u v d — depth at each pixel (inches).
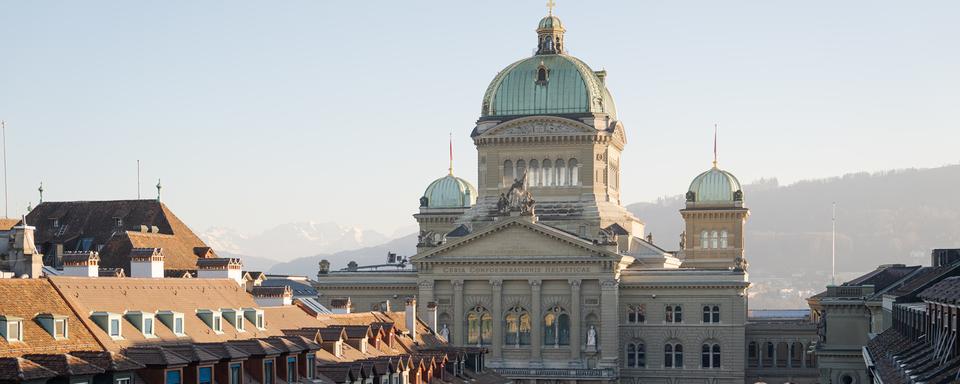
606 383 7440.9
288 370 3181.6
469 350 4881.9
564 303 7628.0
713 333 7598.4
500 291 7687.0
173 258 5625.0
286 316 3816.4
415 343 4645.7
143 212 5979.3
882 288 6318.9
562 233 7578.7
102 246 5748.0
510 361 7662.4
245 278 4943.4
